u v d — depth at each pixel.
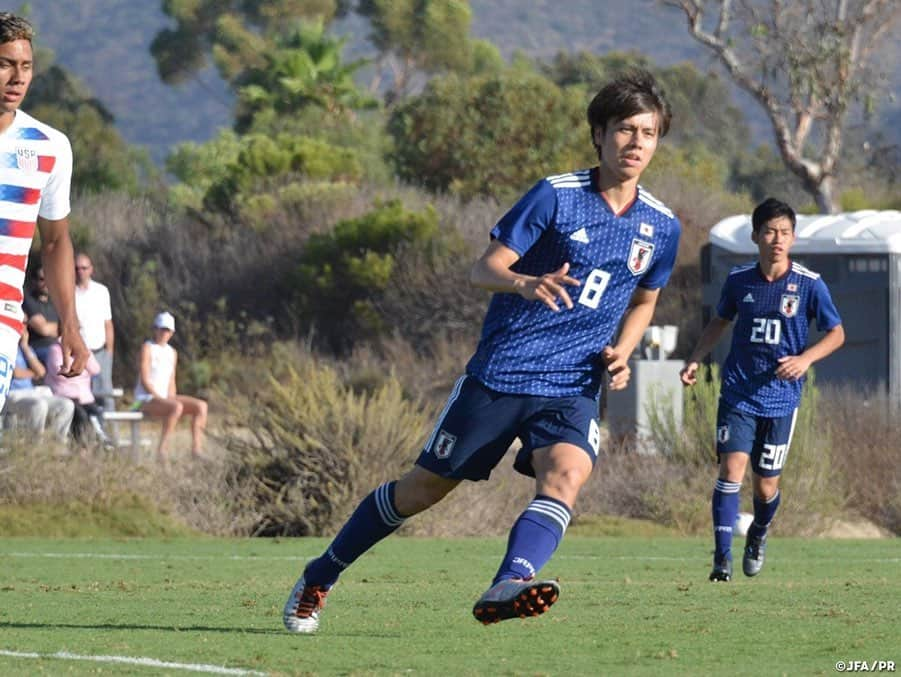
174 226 112.00
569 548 38.97
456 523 43.47
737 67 114.50
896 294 64.50
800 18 112.31
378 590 26.16
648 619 21.44
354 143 153.75
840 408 51.66
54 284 18.66
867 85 113.12
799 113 114.75
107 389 50.03
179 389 89.06
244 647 17.94
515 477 45.75
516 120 124.62
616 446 49.88
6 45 17.12
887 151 121.25
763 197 180.12
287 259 103.31
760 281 29.44
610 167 17.27
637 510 47.31
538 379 17.36
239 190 114.12
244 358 94.06
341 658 17.11
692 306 93.00
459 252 98.44
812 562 35.09
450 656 17.38
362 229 99.69
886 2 112.00
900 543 41.88
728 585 27.95
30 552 35.50
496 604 15.68
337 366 90.50
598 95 17.38
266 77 184.50
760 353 29.45
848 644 18.59
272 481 43.44
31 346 47.22
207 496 43.00
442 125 125.12
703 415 48.09
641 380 51.06
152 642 18.36
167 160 157.88
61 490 42.38
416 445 43.72
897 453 49.75
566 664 16.78
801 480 46.06
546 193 17.30
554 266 17.44
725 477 29.19
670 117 17.45
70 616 21.38
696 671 16.28
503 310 17.50
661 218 17.66
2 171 17.55
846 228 65.69
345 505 42.75
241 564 32.28
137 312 98.19
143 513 42.31
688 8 114.81
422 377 87.56
